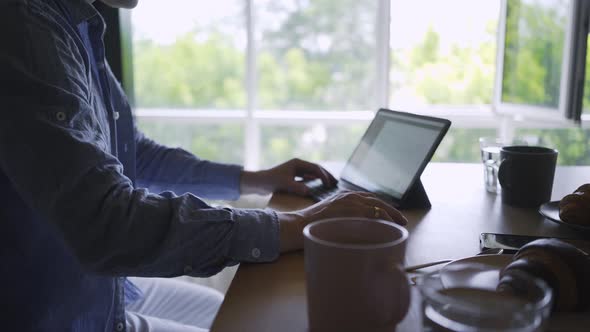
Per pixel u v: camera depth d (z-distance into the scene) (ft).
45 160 2.31
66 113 2.40
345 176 4.13
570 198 2.72
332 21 10.26
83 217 2.28
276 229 2.47
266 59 10.46
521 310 1.46
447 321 1.54
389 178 3.54
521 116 9.77
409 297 1.63
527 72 9.39
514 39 9.45
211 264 2.41
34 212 2.74
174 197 2.48
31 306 2.77
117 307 3.28
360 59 10.38
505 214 3.17
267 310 1.95
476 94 10.50
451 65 10.36
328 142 10.61
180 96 10.71
